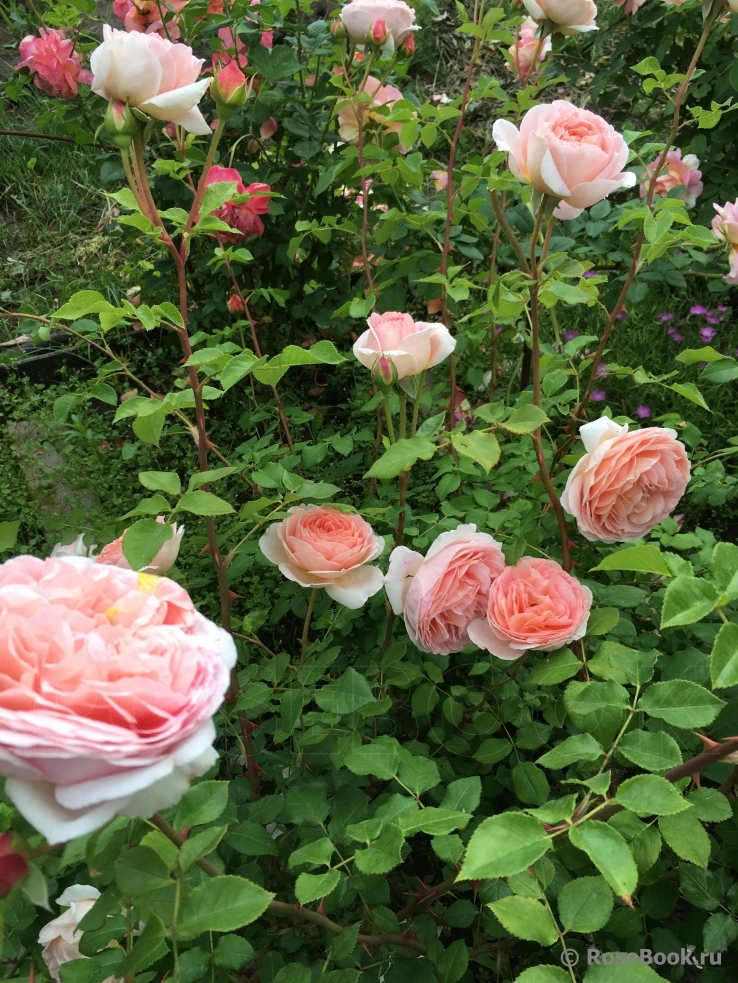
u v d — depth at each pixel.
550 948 0.50
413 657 0.68
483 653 0.67
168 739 0.29
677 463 0.56
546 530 0.71
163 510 0.48
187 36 0.98
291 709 0.55
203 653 0.33
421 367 0.55
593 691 0.43
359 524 0.57
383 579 0.56
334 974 0.44
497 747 0.57
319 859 0.41
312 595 0.62
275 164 1.08
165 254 1.09
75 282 1.36
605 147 0.55
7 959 0.49
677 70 1.19
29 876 0.32
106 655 0.31
